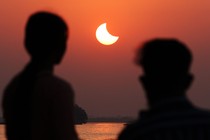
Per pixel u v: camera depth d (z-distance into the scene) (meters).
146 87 6.55
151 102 6.55
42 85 7.80
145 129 6.31
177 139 6.23
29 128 8.02
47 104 7.72
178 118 6.31
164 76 6.46
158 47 6.48
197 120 6.29
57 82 7.82
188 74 6.51
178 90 6.48
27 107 7.99
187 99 6.48
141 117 6.48
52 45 8.24
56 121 7.67
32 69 8.17
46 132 7.70
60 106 7.70
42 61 8.22
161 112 6.39
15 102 8.12
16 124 8.09
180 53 6.45
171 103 6.41
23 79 8.11
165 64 6.45
